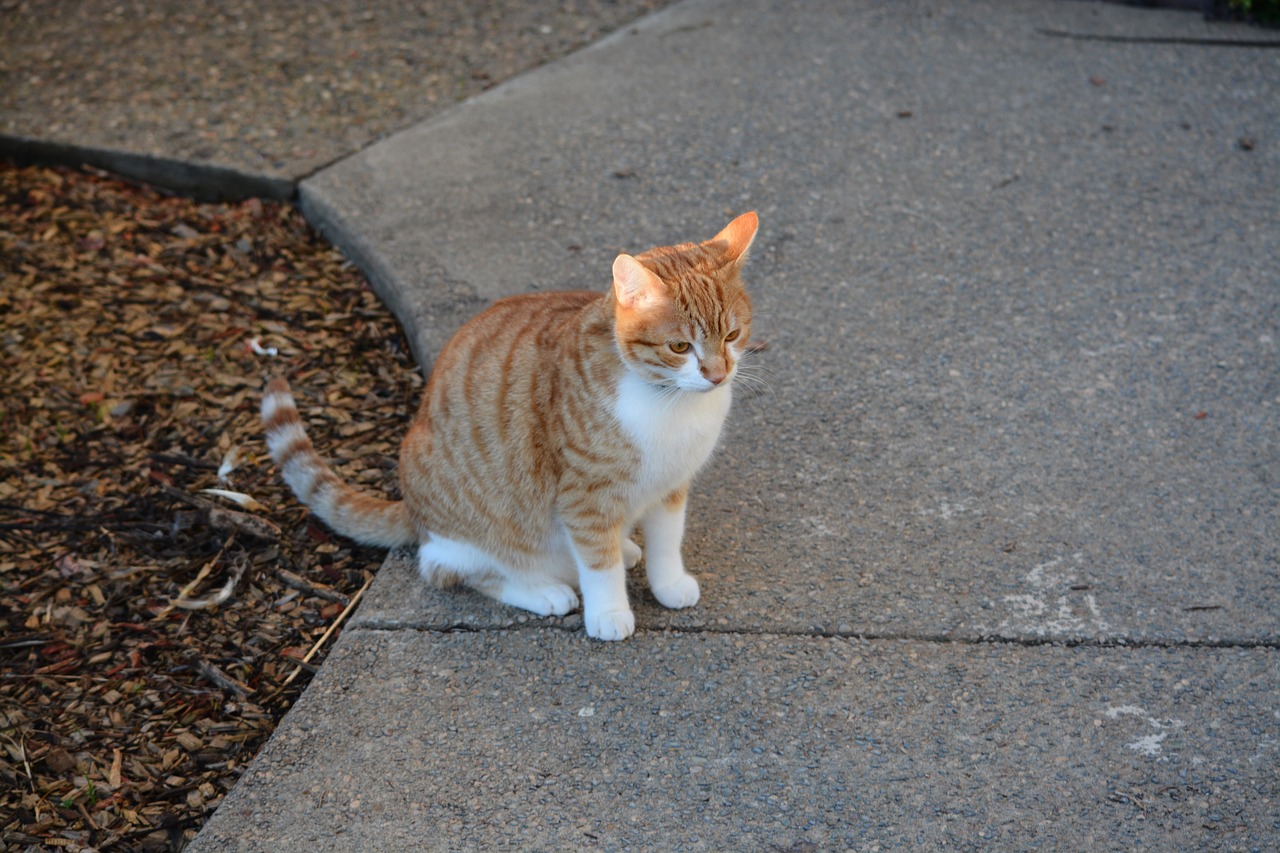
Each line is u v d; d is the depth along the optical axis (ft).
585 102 19.99
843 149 18.48
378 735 9.65
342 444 13.57
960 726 9.50
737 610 10.76
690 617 10.72
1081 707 9.63
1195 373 13.76
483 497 10.59
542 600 10.91
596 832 8.72
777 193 17.48
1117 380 13.70
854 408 13.41
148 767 9.91
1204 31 21.70
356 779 9.26
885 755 9.26
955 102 19.65
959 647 10.26
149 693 10.61
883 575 11.10
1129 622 10.46
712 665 10.18
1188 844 8.47
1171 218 16.69
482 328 10.92
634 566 11.59
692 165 18.19
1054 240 16.33
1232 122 18.90
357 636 10.71
